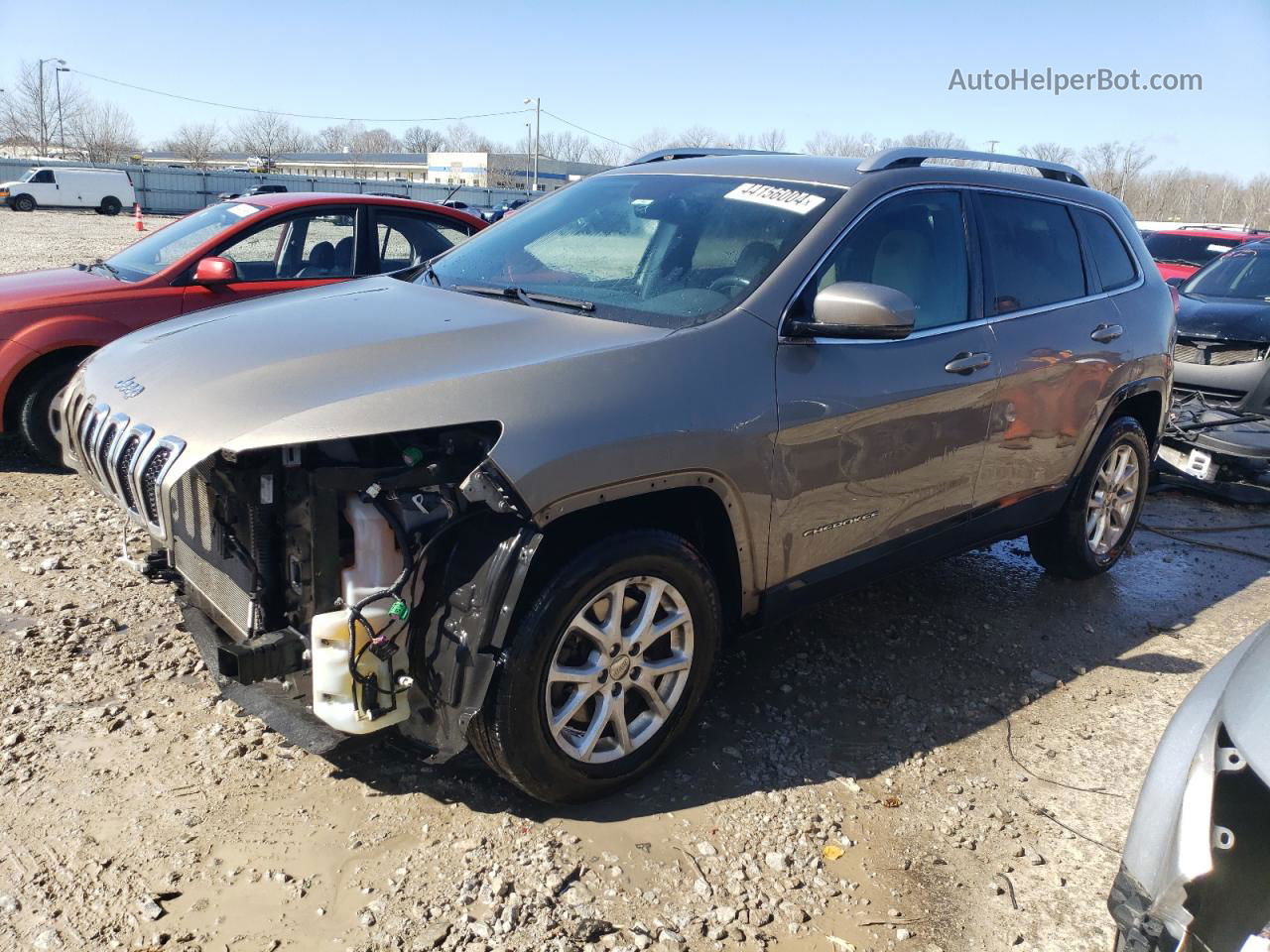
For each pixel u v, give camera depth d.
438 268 4.10
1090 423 4.64
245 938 2.46
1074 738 3.68
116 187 44.25
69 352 5.93
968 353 3.85
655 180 4.11
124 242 26.48
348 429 2.57
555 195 4.42
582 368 2.88
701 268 3.48
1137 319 4.86
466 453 2.74
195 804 2.93
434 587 2.76
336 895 2.61
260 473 2.71
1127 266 4.98
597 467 2.77
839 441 3.39
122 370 3.26
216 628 2.99
